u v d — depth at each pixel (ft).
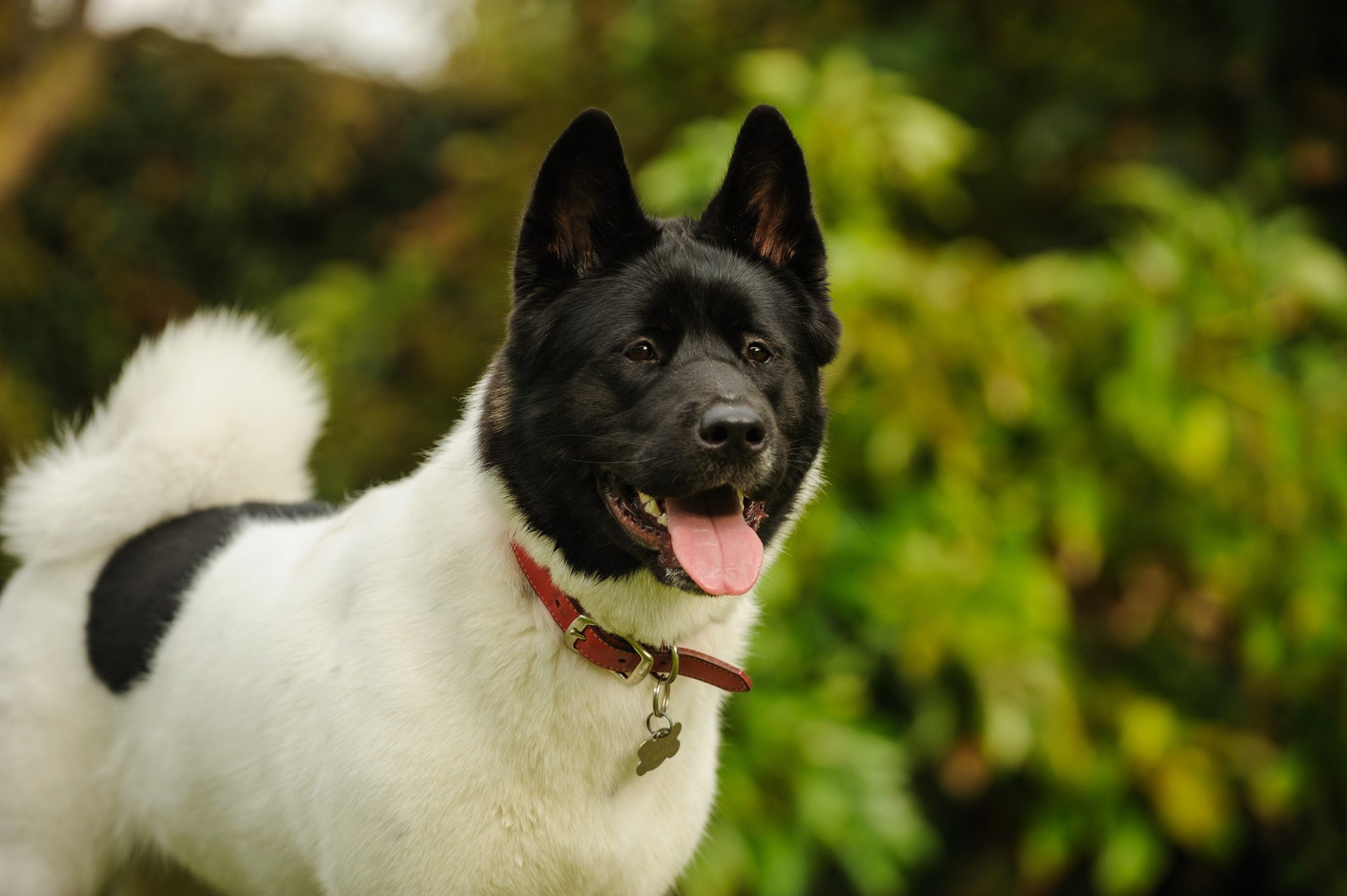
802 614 17.22
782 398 9.95
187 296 29.68
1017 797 19.81
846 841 16.31
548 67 24.64
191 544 11.87
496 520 9.39
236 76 29.35
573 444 9.37
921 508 17.56
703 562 8.86
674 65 22.98
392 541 9.68
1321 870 20.30
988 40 23.13
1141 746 18.08
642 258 9.92
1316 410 18.99
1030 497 18.25
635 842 9.51
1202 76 22.41
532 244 9.82
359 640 9.39
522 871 9.14
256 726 10.07
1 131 20.16
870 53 22.07
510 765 9.02
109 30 22.17
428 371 23.84
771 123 10.37
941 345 17.48
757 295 9.93
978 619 16.97
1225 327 18.44
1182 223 19.30
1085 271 18.61
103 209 28.84
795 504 10.34
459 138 30.12
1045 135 22.02
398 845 8.95
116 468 12.13
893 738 17.75
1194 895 21.86
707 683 9.85
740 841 15.99
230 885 11.01
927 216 21.90
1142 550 19.47
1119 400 17.92
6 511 12.25
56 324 28.09
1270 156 21.91
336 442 23.29
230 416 12.51
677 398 9.21
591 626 9.14
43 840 11.44
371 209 31.55
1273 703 20.03
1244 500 18.79
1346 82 22.75
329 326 23.56
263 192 29.84
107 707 11.51
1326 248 20.89
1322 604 18.51
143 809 11.28
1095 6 22.58
